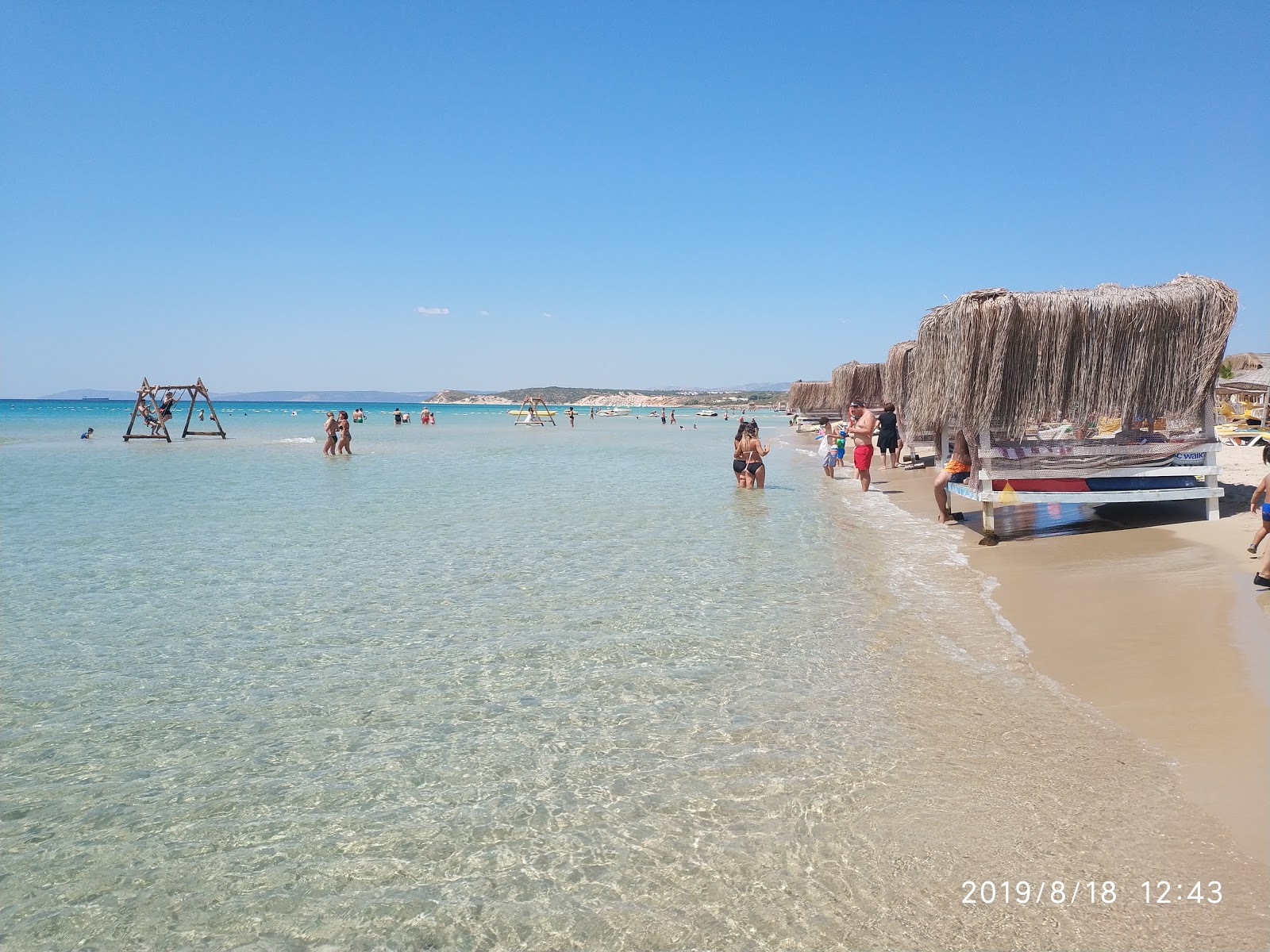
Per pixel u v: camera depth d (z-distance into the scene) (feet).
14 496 57.72
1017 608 24.43
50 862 12.31
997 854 11.57
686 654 21.04
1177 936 9.70
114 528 43.01
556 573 31.12
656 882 11.38
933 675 18.98
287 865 12.12
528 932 10.46
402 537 39.52
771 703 17.61
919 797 13.25
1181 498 35.47
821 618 24.21
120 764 15.40
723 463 89.86
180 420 270.46
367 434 172.04
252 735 16.65
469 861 12.08
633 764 14.90
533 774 14.66
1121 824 12.09
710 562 32.78
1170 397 35.12
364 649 21.97
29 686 19.44
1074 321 34.78
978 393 35.14
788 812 13.03
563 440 150.71
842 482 64.54
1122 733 15.23
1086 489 35.86
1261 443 71.41
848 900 10.76
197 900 11.36
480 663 20.67
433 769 14.98
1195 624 21.42
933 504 49.55
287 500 54.95
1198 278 35.47
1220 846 11.40
